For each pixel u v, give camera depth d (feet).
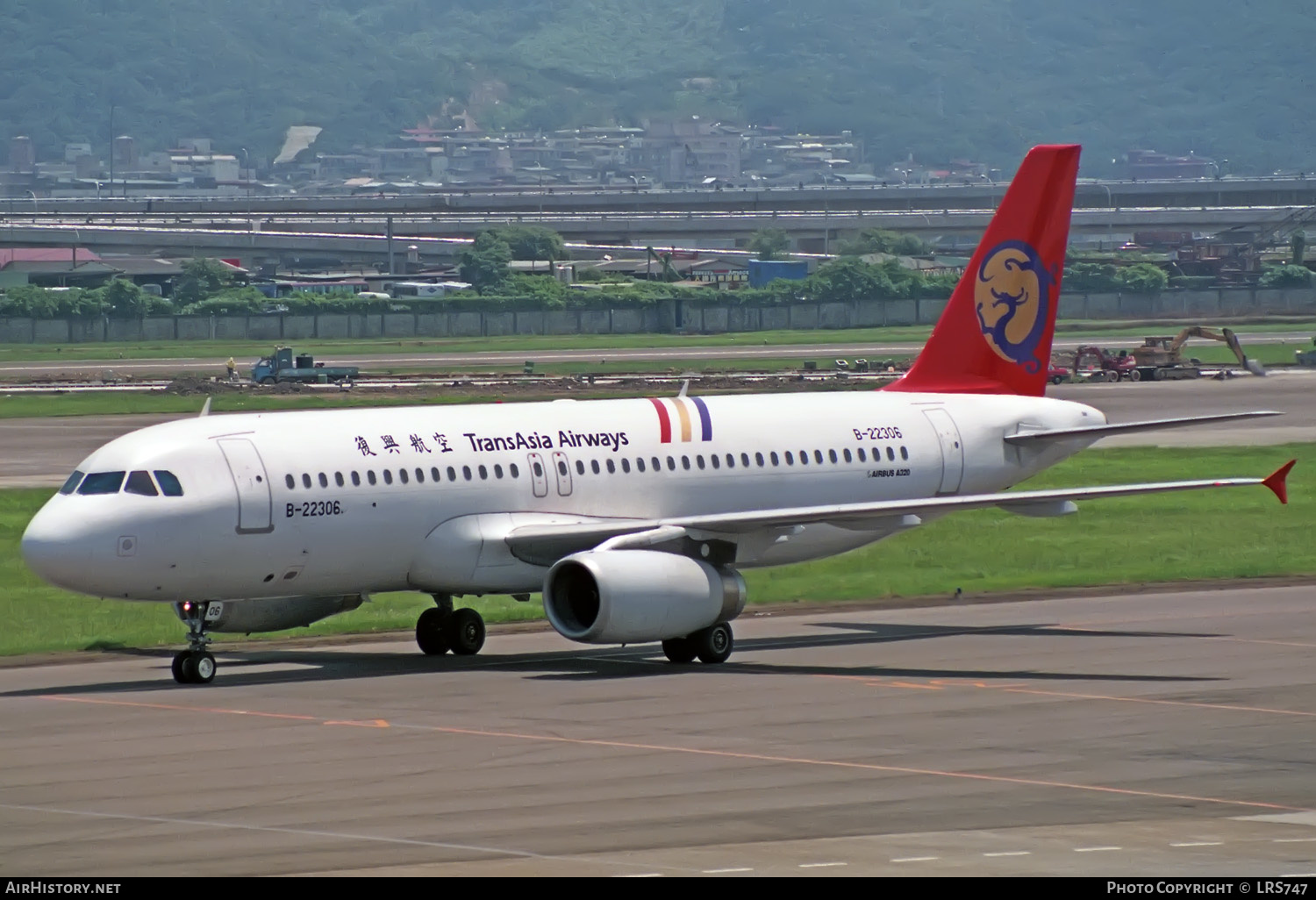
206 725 407.03
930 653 515.91
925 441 595.47
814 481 571.69
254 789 337.11
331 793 333.42
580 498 527.81
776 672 483.92
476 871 274.98
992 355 626.64
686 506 548.72
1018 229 625.41
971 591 648.79
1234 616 579.07
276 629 507.71
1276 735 387.75
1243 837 297.12
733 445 560.61
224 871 276.00
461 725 403.13
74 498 461.37
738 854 285.23
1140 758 363.56
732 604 498.69
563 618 489.26
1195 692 442.50
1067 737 386.11
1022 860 281.33
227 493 467.52
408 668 499.51
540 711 422.41
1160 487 493.36
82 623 587.27
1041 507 515.09
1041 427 616.39
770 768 354.54
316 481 481.87
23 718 418.72
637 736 388.98
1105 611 595.88
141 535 456.04
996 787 336.49
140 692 458.09
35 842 296.92
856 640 544.21
